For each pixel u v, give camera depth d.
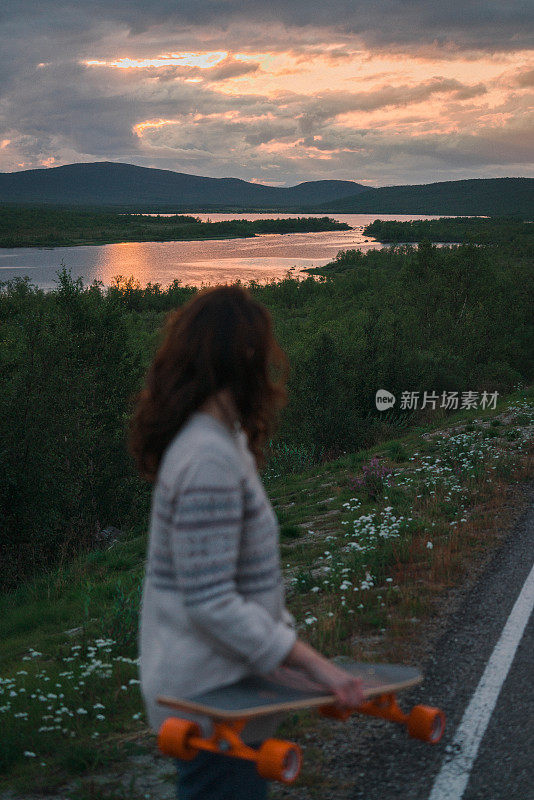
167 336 1.66
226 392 1.61
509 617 5.33
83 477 17.95
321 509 11.27
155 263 182.50
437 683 4.24
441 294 40.12
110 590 8.83
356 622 5.32
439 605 5.66
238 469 1.54
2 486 16.19
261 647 1.47
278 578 1.65
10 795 3.34
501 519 8.45
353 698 1.51
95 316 20.31
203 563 1.46
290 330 53.09
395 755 3.40
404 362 27.56
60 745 3.86
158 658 1.58
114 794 3.19
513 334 45.06
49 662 6.16
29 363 17.62
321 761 3.36
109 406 18.94
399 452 15.77
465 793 3.07
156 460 1.66
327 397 22.94
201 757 1.64
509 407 22.19
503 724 3.70
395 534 7.39
